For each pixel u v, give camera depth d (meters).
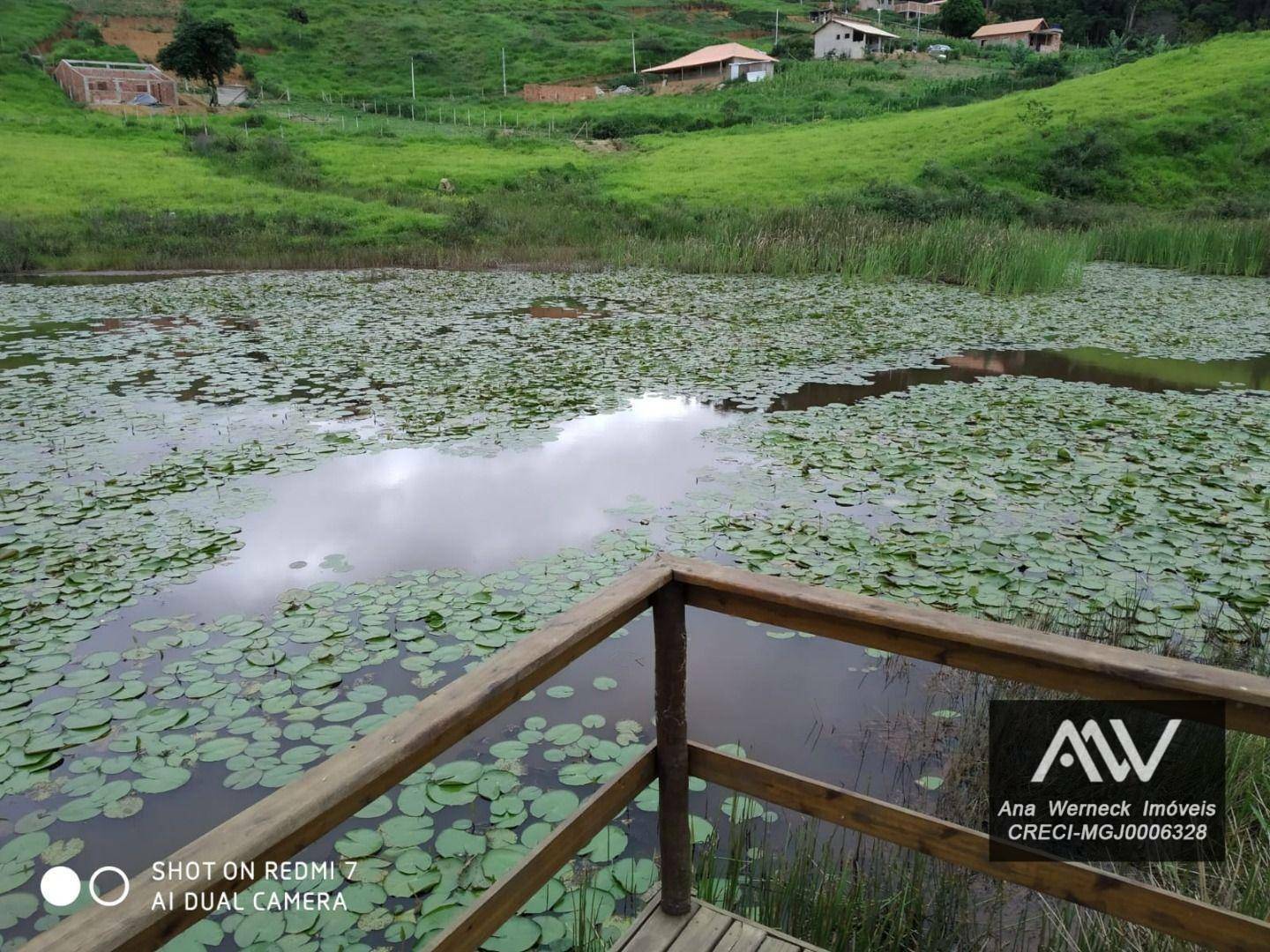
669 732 1.99
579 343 10.61
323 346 10.40
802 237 17.81
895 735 3.33
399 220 21.16
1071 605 4.25
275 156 27.14
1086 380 9.04
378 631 4.08
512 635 4.04
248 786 3.04
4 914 2.52
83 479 6.04
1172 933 1.54
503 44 60.41
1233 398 8.19
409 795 3.02
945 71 47.69
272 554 4.96
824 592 1.69
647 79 54.00
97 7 54.81
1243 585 4.45
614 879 2.62
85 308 13.14
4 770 3.14
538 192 24.59
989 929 2.29
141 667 3.81
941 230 17.11
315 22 61.03
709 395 8.24
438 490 5.93
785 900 2.40
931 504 5.54
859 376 9.08
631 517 5.40
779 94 43.19
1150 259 18.45
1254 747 2.85
